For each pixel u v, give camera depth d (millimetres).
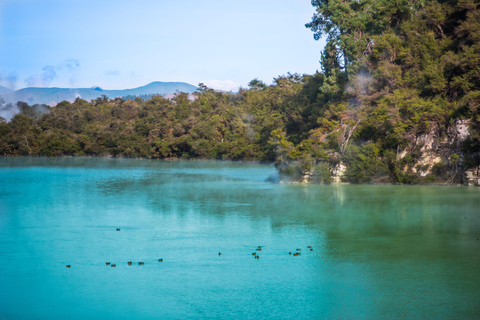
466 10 62062
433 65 60031
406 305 20609
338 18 75938
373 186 57062
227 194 53375
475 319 19250
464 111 53531
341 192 52688
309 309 20219
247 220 38000
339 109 71250
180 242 30719
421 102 55781
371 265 26000
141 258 27203
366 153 59031
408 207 42844
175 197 51406
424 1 72312
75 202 47844
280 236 32375
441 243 30391
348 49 76000
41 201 48594
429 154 57281
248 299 21375
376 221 37219
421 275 24281
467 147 52812
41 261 26656
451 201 45250
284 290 22344
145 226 35688
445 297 21484
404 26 69875
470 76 55438
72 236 32406
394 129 55625
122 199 50094
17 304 20797
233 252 28375
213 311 20109
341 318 19500
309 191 54250
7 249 29125
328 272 24797
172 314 19828
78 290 22375
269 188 58281
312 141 64375
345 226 35500
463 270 25062
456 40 62344
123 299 21344
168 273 24656
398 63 69000
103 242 30750
